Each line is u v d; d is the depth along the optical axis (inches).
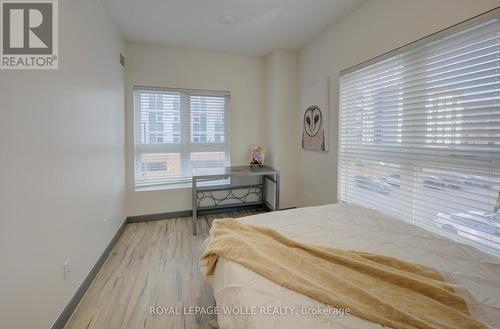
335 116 108.7
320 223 65.7
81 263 68.6
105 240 90.6
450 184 64.4
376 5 84.5
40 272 49.1
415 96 72.6
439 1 63.9
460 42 60.1
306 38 121.4
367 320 30.7
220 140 146.3
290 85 139.9
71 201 62.7
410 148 75.1
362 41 91.4
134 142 127.3
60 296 56.9
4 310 39.4
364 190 94.7
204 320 60.4
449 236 65.1
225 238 52.3
